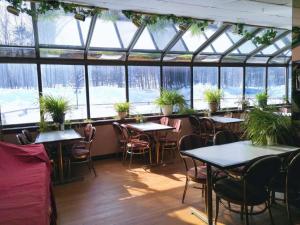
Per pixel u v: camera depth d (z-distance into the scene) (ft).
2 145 9.77
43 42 16.79
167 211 10.87
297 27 11.46
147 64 21.09
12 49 16.31
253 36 22.08
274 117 11.19
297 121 11.41
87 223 10.03
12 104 16.97
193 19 17.51
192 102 23.80
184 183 13.89
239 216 10.43
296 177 8.96
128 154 19.08
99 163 17.97
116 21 17.01
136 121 19.53
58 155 14.61
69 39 17.33
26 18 15.01
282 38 24.03
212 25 19.62
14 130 16.17
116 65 19.88
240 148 10.68
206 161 9.14
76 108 18.83
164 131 18.56
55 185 13.97
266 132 11.08
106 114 19.98
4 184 7.69
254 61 26.89
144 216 10.48
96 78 19.35
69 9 13.74
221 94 24.27
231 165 8.57
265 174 8.23
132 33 18.54
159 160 18.12
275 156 8.23
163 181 14.28
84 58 18.66
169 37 20.03
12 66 16.72
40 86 17.52
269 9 15.70
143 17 16.65
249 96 27.04
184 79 23.22
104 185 13.91
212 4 14.48
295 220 10.05
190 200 11.84
